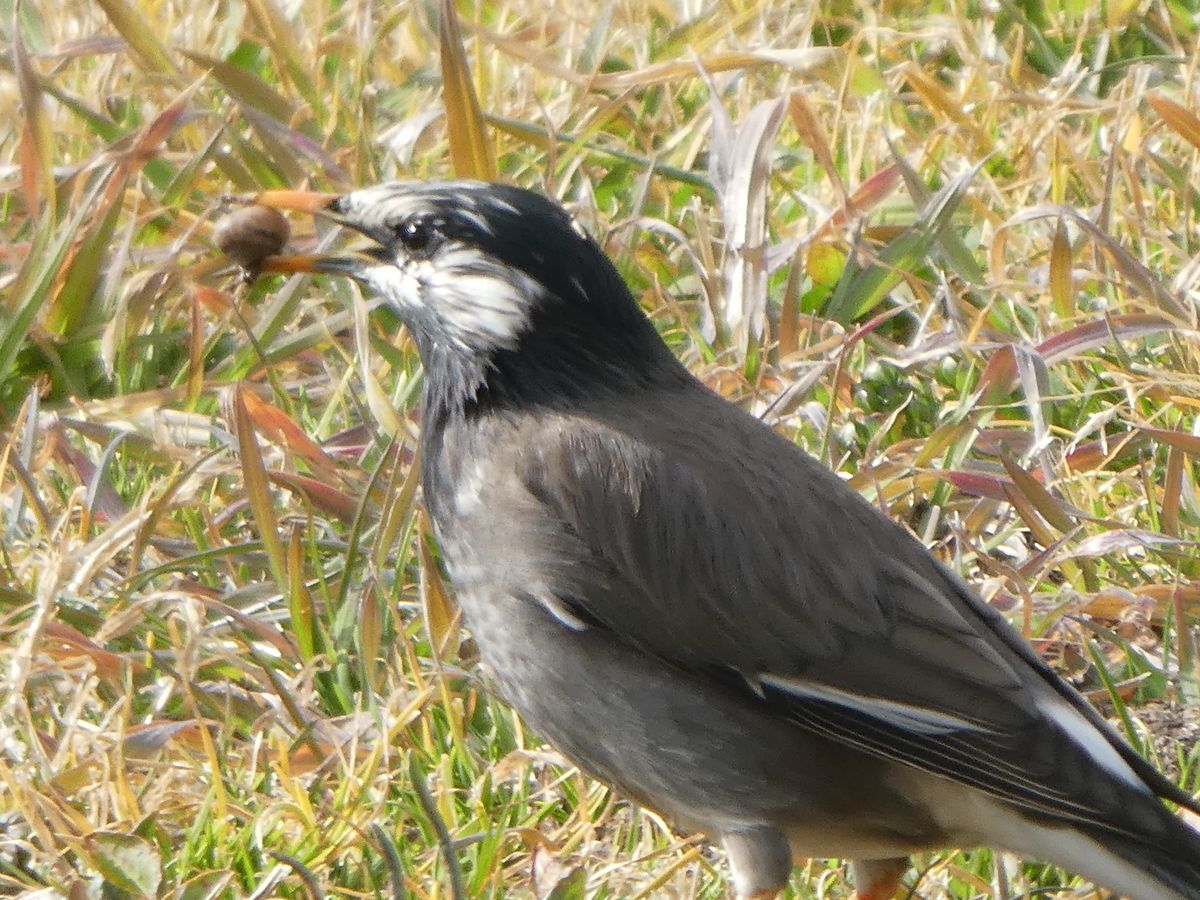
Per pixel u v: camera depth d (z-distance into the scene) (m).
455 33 12.94
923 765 8.61
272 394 12.31
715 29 15.55
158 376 12.70
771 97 14.99
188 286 12.58
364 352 11.76
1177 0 16.16
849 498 9.12
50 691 9.98
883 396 12.22
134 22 14.24
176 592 10.23
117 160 12.90
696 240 13.28
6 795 9.39
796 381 11.98
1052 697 8.88
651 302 13.00
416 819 9.29
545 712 9.02
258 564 10.92
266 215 10.85
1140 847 8.44
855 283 13.02
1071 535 10.89
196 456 11.62
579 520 8.84
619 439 9.01
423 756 9.66
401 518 10.50
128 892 8.61
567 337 9.30
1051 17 16.19
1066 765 8.49
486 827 9.27
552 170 13.45
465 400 9.33
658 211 14.05
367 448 11.60
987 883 9.22
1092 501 11.46
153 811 9.15
